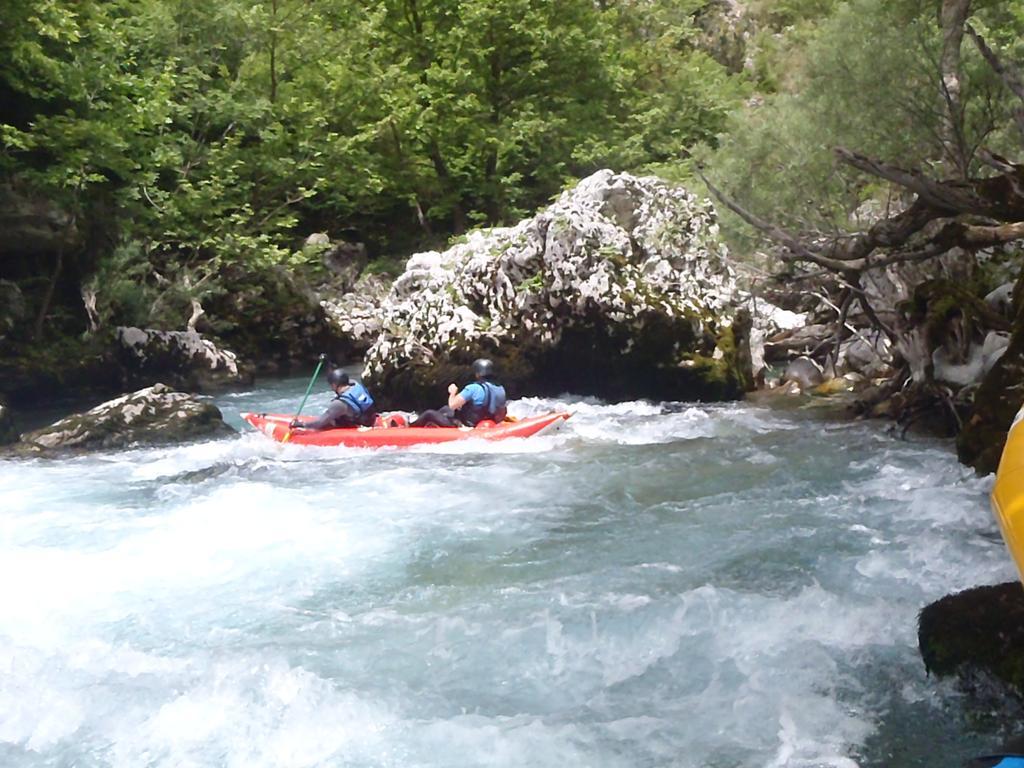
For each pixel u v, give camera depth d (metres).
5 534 7.05
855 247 9.59
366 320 19.23
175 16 19.91
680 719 4.16
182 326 17.16
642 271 12.21
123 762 3.98
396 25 23.56
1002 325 9.16
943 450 8.62
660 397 11.98
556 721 4.18
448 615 5.37
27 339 15.40
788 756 3.84
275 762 3.94
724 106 23.38
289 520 7.26
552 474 8.49
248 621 5.38
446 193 23.56
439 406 12.38
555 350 12.20
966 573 5.61
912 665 4.51
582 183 13.12
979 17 11.62
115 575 6.15
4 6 14.79
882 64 10.52
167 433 10.55
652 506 7.36
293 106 20.83
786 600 5.28
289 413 13.31
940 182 8.83
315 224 23.05
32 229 15.11
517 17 22.45
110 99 16.98
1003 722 4.01
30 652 4.96
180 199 18.12
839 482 7.77
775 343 13.66
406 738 4.09
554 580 5.86
